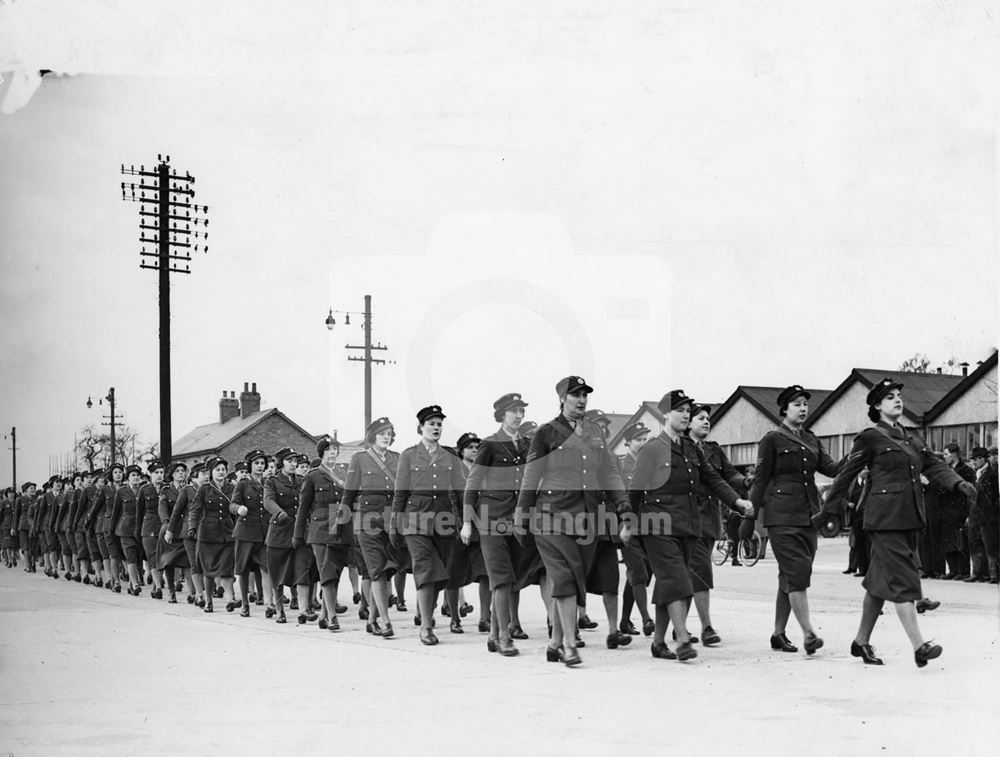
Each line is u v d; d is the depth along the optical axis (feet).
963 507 53.93
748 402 127.34
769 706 21.84
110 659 29.71
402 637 35.58
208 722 21.02
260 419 162.50
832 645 30.60
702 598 31.30
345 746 18.90
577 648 31.27
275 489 43.27
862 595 45.62
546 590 32.17
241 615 44.83
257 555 44.70
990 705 21.48
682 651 27.86
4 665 28.73
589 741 19.06
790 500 28.68
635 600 34.96
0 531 93.81
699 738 19.20
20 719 21.44
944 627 33.73
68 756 18.49
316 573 41.70
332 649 31.99
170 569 52.08
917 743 18.71
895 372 108.17
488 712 21.61
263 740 19.44
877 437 26.35
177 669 27.86
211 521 46.44
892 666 26.48
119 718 21.45
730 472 32.48
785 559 28.55
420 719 21.03
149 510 55.16
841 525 27.37
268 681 25.80
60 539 72.08
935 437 91.86
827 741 18.90
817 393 125.90
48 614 44.75
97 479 65.00
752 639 32.32
